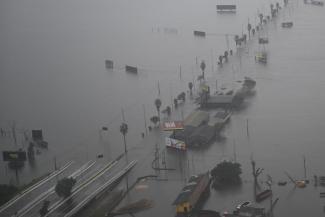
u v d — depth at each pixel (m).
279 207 79.81
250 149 101.88
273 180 88.50
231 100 124.50
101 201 87.25
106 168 100.19
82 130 121.62
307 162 94.44
